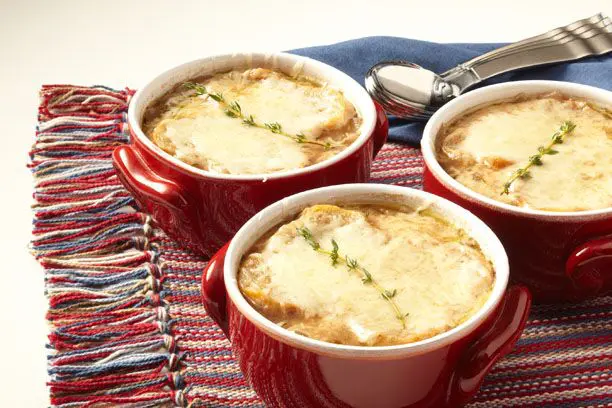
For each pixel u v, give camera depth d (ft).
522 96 2.86
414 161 3.05
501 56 3.22
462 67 3.19
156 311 2.68
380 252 2.45
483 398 2.53
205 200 2.64
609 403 2.52
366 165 2.72
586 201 2.59
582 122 2.78
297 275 2.41
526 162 2.68
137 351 2.61
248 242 2.48
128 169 2.69
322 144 2.75
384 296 2.36
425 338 2.31
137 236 2.86
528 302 2.38
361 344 2.31
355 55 3.28
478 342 2.33
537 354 2.60
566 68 3.20
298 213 2.53
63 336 2.62
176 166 2.63
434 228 2.51
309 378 2.30
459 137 2.75
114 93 3.22
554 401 2.52
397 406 2.32
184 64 2.90
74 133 3.10
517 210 2.53
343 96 2.85
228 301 2.40
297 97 2.86
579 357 2.60
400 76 3.12
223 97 2.86
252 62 2.95
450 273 2.42
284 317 2.37
